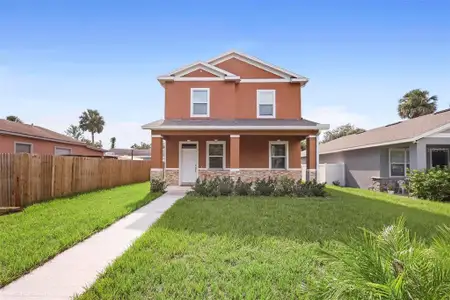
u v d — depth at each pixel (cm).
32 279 384
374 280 204
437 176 1138
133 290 346
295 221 689
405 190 1347
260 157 1625
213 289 349
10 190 866
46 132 1936
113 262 432
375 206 927
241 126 1350
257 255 457
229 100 1606
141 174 2098
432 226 645
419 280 195
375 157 1591
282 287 352
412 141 1297
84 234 577
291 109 1633
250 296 329
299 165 1611
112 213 777
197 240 531
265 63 1638
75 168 1217
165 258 445
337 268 246
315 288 257
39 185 982
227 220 691
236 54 1655
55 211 813
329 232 591
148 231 596
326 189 1560
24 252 465
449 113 1462
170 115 1596
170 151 1631
